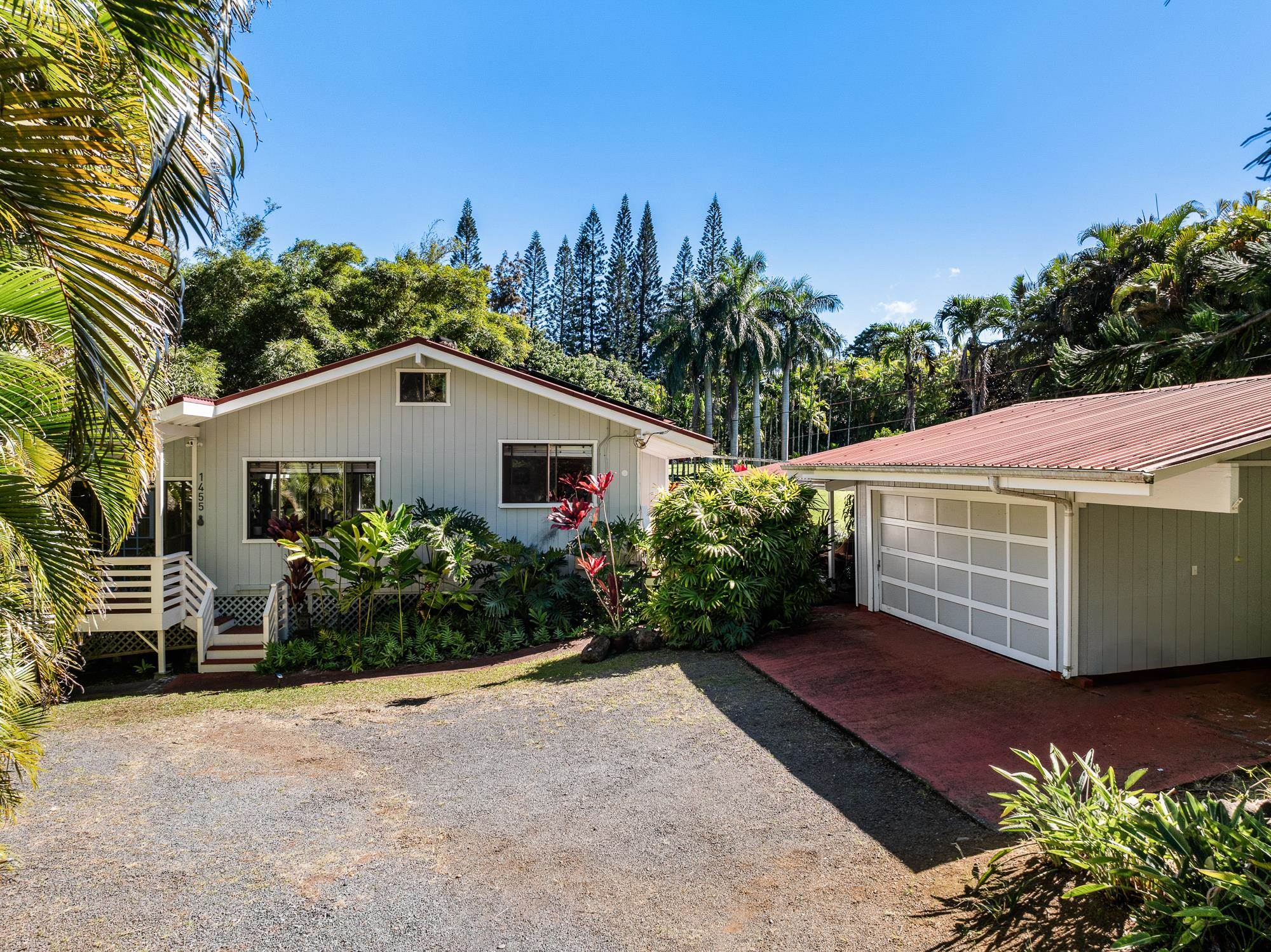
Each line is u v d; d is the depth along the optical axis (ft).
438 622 40.63
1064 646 23.68
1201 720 19.92
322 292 89.25
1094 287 81.66
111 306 9.56
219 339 82.94
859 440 193.36
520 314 193.06
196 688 33.53
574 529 40.42
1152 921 10.17
